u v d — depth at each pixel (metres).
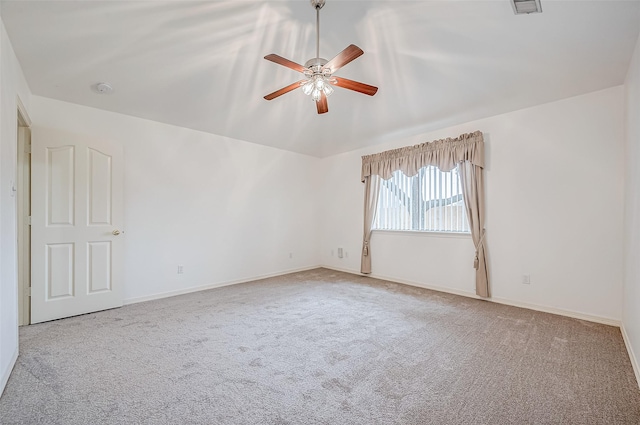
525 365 2.12
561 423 1.54
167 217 4.03
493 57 2.45
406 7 1.88
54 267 3.04
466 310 3.36
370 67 2.63
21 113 2.63
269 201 5.28
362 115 3.78
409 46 2.31
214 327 2.85
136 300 3.72
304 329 2.81
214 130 4.38
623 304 2.71
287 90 2.40
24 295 2.91
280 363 2.16
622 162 2.88
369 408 1.66
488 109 3.55
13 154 2.22
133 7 1.86
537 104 3.39
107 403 1.70
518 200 3.54
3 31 1.96
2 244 1.89
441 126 4.18
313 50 2.39
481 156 3.77
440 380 1.94
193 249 4.28
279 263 5.43
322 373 2.03
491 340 2.55
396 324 2.93
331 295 4.01
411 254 4.61
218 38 2.21
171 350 2.36
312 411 1.64
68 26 2.03
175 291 4.07
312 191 6.04
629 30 2.06
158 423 1.54
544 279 3.34
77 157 3.20
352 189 5.57
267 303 3.64
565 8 1.86
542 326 2.87
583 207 3.10
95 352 2.32
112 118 3.58
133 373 2.02
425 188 4.47
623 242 2.81
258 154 5.12
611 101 2.95
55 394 1.78
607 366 2.10
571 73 2.68
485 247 3.78
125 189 3.67
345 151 5.66
